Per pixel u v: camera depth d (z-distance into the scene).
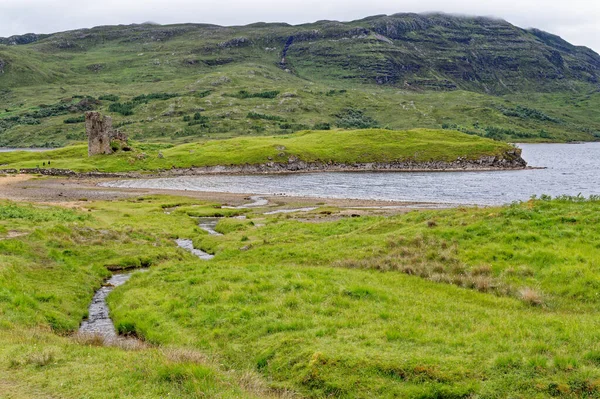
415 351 14.55
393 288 22.58
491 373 12.87
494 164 170.62
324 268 27.30
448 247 27.88
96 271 32.22
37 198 88.19
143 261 35.84
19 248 31.67
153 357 15.12
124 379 13.17
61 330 20.83
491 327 16.52
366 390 12.84
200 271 27.92
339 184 121.25
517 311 18.95
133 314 21.97
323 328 17.06
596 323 16.38
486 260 25.30
